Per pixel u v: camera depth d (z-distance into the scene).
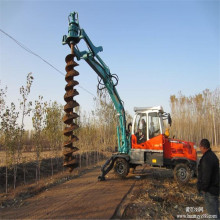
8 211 5.09
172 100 29.31
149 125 8.01
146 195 5.93
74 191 6.62
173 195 6.00
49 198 5.99
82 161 14.38
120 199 5.62
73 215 4.62
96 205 5.18
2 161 11.29
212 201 3.32
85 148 14.29
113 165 8.52
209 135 27.12
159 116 7.95
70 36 5.09
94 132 15.62
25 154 16.22
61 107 11.84
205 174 3.37
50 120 10.48
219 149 22.06
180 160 7.59
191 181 7.90
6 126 7.30
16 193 6.51
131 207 5.05
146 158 7.94
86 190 6.66
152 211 4.89
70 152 3.93
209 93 28.33
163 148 7.83
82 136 14.30
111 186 7.11
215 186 3.36
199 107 28.36
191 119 28.33
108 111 17.41
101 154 17.62
